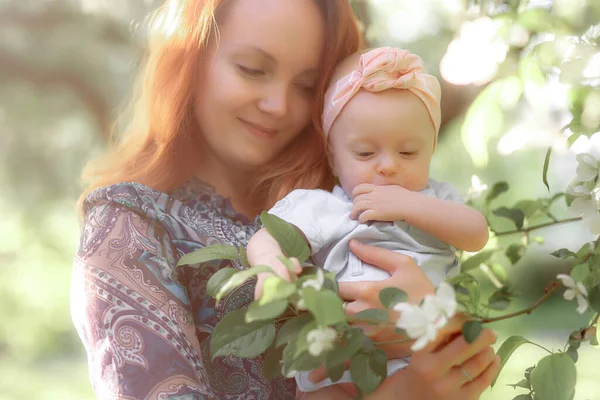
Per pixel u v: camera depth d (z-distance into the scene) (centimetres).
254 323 134
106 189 164
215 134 175
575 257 161
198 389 146
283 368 127
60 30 570
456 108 267
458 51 199
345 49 177
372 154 165
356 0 246
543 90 195
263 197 188
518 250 213
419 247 161
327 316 118
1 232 708
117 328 148
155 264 156
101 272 154
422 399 140
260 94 171
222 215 173
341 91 167
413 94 164
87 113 622
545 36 194
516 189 660
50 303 738
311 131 185
